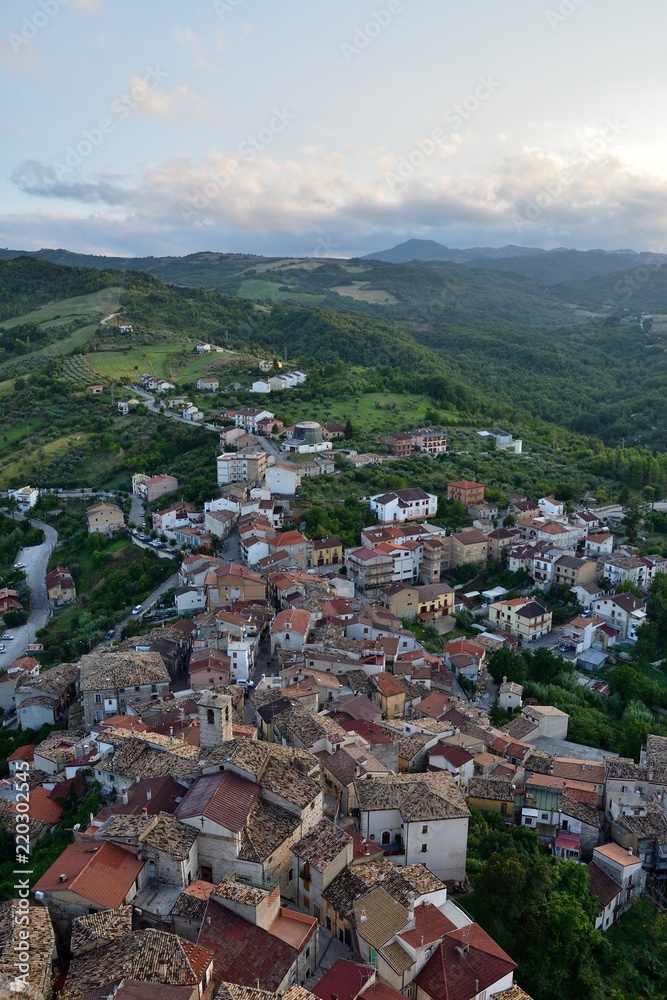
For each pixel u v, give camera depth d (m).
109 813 68.50
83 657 124.12
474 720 106.62
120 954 49.69
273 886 58.56
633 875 83.00
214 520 192.25
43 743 102.69
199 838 61.19
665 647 159.12
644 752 105.81
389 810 72.25
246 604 146.75
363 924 56.88
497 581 188.38
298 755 73.62
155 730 94.06
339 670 115.25
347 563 177.75
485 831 82.50
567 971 67.88
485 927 68.50
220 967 50.84
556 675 137.88
